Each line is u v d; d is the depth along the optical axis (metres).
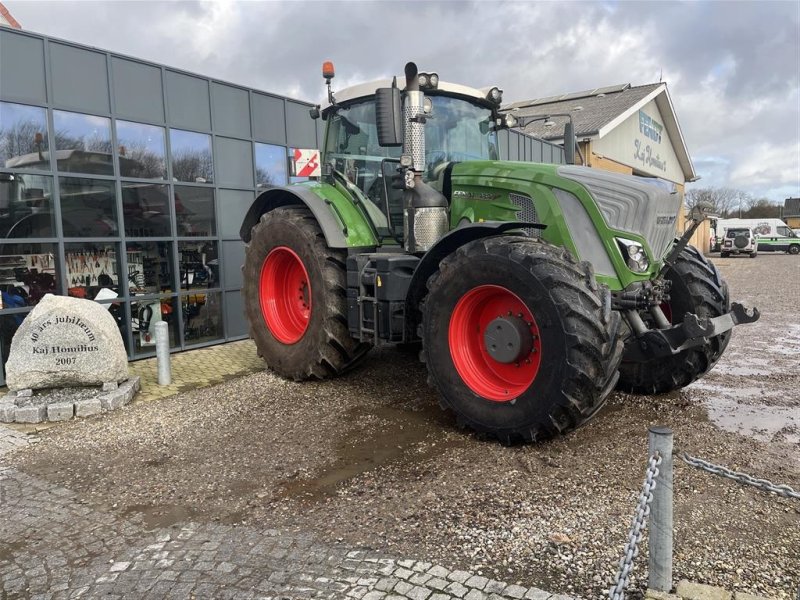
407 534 2.90
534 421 3.65
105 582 2.64
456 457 3.77
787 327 8.74
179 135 7.43
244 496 3.40
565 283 3.50
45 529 3.12
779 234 38.59
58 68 6.17
